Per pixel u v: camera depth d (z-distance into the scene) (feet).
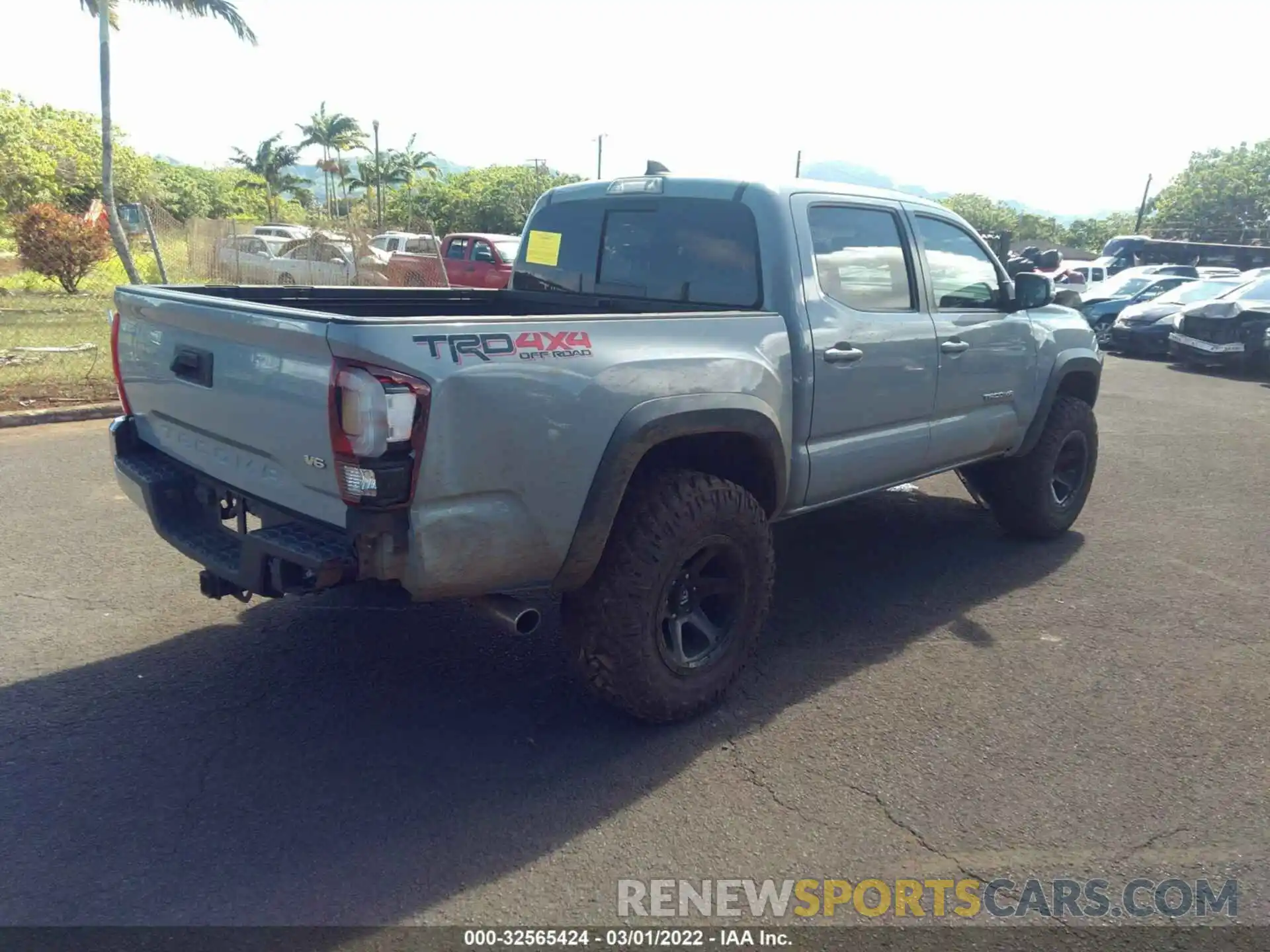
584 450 10.19
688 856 9.38
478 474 9.50
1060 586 16.81
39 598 15.14
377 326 8.89
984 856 9.45
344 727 11.66
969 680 13.20
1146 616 15.51
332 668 13.19
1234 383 43.98
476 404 9.34
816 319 13.07
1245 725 12.06
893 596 16.28
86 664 13.09
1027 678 13.25
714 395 11.36
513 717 11.97
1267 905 8.81
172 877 8.87
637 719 11.68
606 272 15.17
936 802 10.32
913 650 14.14
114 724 11.57
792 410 12.87
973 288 16.51
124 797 10.09
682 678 11.58
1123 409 35.81
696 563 11.57
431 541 9.34
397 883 8.88
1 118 82.74
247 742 11.24
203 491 11.71
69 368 33.53
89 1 46.19
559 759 11.04
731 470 12.96
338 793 10.27
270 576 10.00
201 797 10.13
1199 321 47.19
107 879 8.82
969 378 16.01
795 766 10.98
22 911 8.39
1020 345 17.15
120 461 12.59
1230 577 17.39
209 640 13.94
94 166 96.94
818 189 13.70
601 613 10.85
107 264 69.67
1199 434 30.91
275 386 9.87
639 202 14.58
